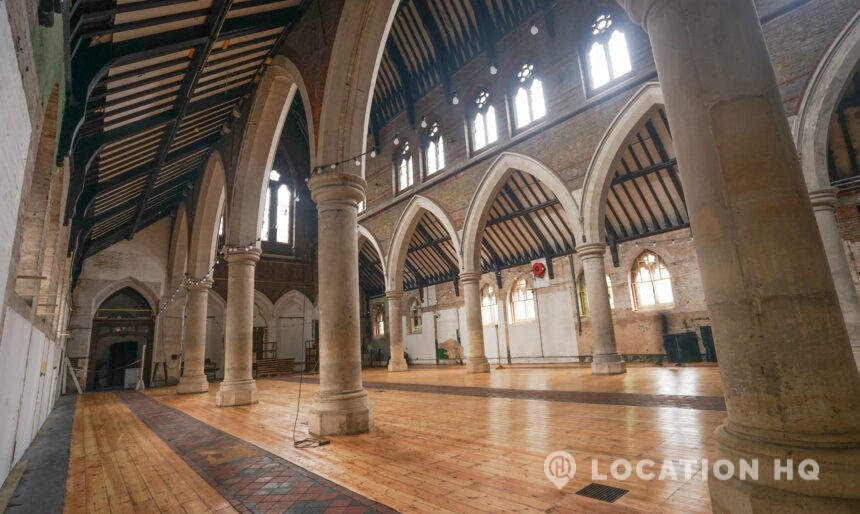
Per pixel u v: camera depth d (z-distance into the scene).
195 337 14.20
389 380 15.93
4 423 4.04
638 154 15.52
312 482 4.00
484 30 17.42
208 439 6.30
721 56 2.66
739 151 2.51
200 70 7.87
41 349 6.95
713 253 2.56
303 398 11.33
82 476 4.65
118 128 8.45
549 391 9.78
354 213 6.99
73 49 4.96
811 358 2.21
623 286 18.38
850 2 9.26
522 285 22.28
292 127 29.28
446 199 18.56
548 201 18.50
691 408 6.64
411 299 27.81
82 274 18.28
